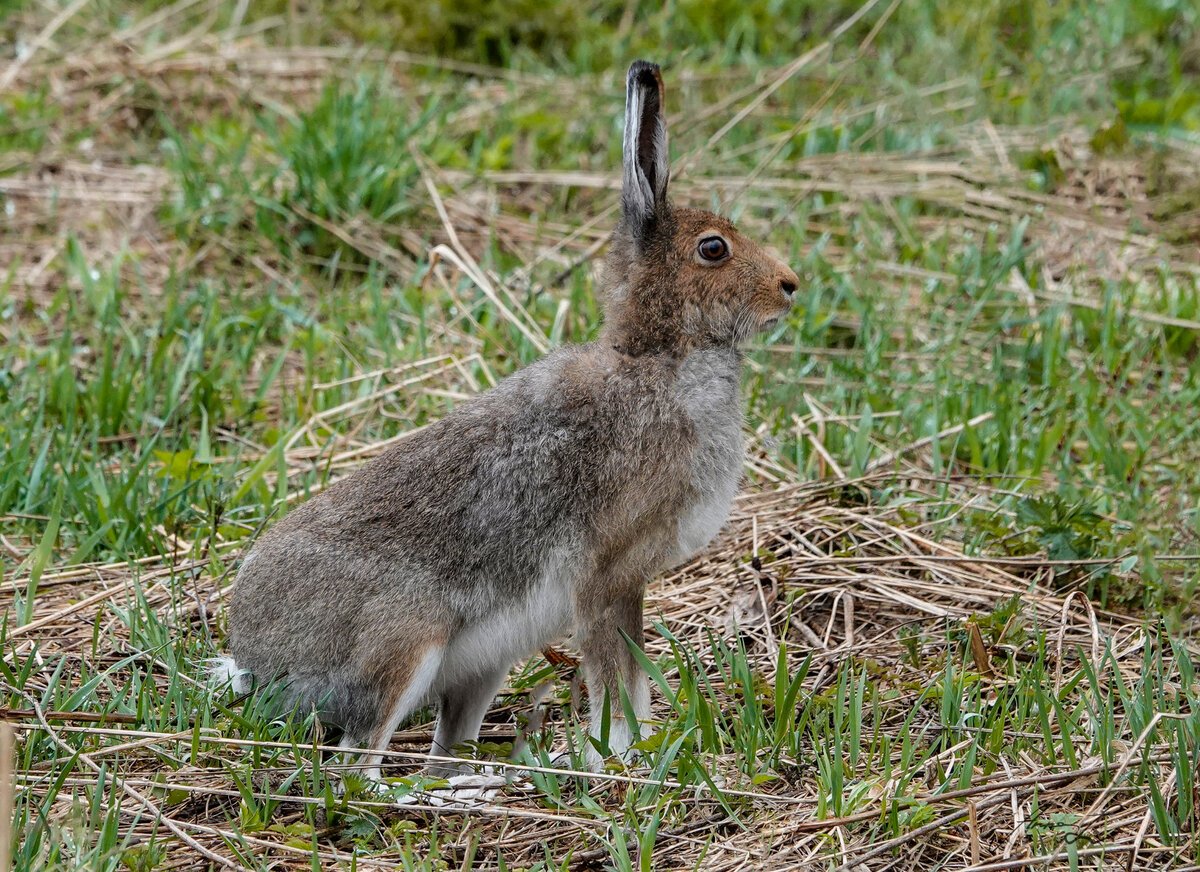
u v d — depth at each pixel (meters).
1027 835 7.32
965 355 13.58
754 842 7.39
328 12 20.22
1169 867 6.97
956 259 15.04
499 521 8.41
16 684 8.63
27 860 6.78
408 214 15.72
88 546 10.32
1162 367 13.32
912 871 7.17
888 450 12.05
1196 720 7.74
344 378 13.01
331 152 15.58
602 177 16.66
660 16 19.97
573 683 8.89
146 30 19.83
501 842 7.50
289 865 7.28
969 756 7.65
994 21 18.91
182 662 8.93
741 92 16.81
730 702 8.93
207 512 10.91
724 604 10.20
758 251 8.82
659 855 7.34
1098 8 19.20
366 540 8.28
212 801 7.79
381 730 8.23
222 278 14.87
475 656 8.57
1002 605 9.91
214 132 17.06
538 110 17.94
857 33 19.69
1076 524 10.62
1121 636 9.57
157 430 12.35
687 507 8.67
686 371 8.71
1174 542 10.35
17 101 17.53
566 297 14.42
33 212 15.90
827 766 7.68
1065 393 12.71
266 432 12.29
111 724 8.25
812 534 10.91
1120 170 16.34
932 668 9.20
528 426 8.52
